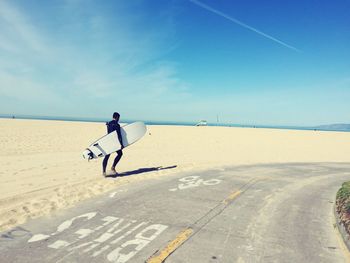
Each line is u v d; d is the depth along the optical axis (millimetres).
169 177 8805
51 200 5797
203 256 3539
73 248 3668
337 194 6723
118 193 6586
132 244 3830
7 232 4113
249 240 4094
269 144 23438
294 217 5238
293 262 3475
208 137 27453
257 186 7828
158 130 34312
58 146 16109
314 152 19203
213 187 7531
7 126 25969
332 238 4293
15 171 8734
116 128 8641
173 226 4547
